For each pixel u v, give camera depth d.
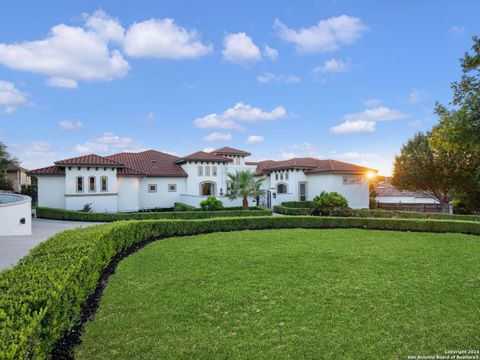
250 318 6.04
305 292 7.43
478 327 5.73
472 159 27.78
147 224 14.41
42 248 6.81
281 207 30.59
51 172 25.88
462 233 17.88
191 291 7.47
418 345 5.11
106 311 6.33
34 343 3.27
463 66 12.37
